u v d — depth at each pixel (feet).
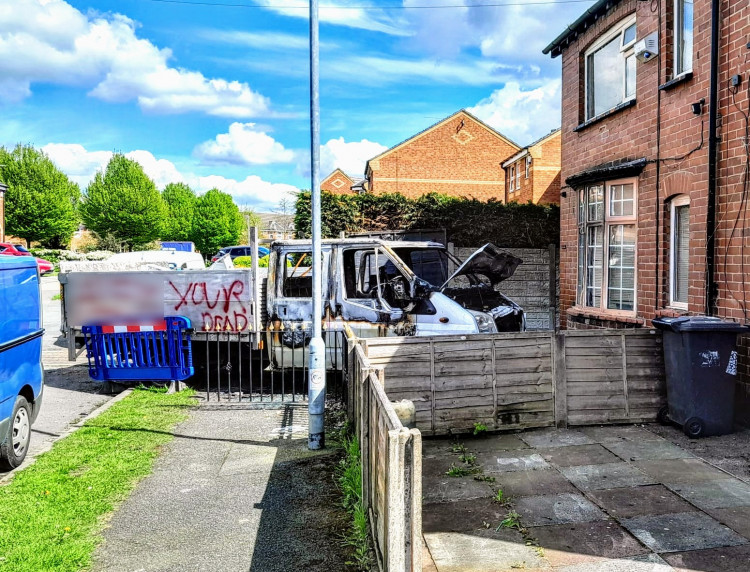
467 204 51.75
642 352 20.81
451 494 15.21
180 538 13.61
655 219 25.96
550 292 48.11
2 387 17.43
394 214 55.88
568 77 35.09
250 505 15.37
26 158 164.45
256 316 27.96
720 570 11.14
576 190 33.24
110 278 28.86
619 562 11.54
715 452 17.56
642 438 19.13
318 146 19.85
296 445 20.34
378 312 26.71
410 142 110.32
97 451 19.69
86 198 178.70
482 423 20.21
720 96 21.57
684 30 24.95
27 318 19.60
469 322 25.22
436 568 11.55
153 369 28.14
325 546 13.08
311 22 19.49
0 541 13.28
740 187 20.56
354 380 19.40
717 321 19.15
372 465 12.25
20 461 18.67
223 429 22.35
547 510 13.99
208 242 206.39
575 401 20.67
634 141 27.76
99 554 12.91
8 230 160.45
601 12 30.81
